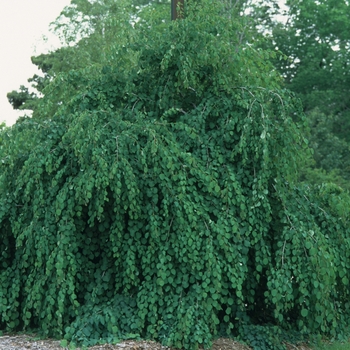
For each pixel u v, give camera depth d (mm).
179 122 8047
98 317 7535
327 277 7461
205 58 8242
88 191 7340
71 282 7590
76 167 8055
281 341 7973
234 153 8000
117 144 7625
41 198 7797
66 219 7645
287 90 8414
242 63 8594
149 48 8688
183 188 7523
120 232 7723
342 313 8555
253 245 7945
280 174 8273
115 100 8711
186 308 7379
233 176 7754
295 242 7543
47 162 7762
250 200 7848
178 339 7180
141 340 7438
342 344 8156
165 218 7641
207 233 7496
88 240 8047
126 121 7984
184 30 8422
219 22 8781
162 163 7629
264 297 8469
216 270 7332
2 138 8328
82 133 7551
